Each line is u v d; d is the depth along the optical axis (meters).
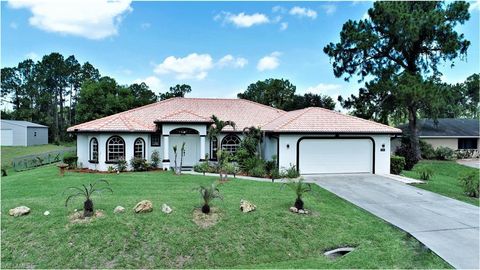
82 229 9.94
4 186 15.92
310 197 14.54
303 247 9.98
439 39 29.02
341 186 17.36
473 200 14.89
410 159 27.00
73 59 76.88
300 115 22.55
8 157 36.38
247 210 11.80
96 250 9.19
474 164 31.83
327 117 22.62
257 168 20.66
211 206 12.20
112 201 12.36
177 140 24.59
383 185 17.80
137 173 20.78
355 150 21.61
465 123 41.56
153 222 10.61
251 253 9.61
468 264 8.51
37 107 76.62
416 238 10.23
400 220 11.90
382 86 29.80
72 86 77.12
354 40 31.75
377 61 33.38
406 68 32.31
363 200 14.50
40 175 19.62
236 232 10.45
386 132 21.45
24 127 51.44
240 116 27.11
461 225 11.42
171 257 9.21
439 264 8.55
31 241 9.36
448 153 34.56
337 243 10.16
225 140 24.84
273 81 61.50
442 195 15.73
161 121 22.30
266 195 14.38
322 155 21.17
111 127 21.97
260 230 10.66
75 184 16.19
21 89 77.25
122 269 8.62
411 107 30.20
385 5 29.77
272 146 22.52
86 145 23.53
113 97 51.81
